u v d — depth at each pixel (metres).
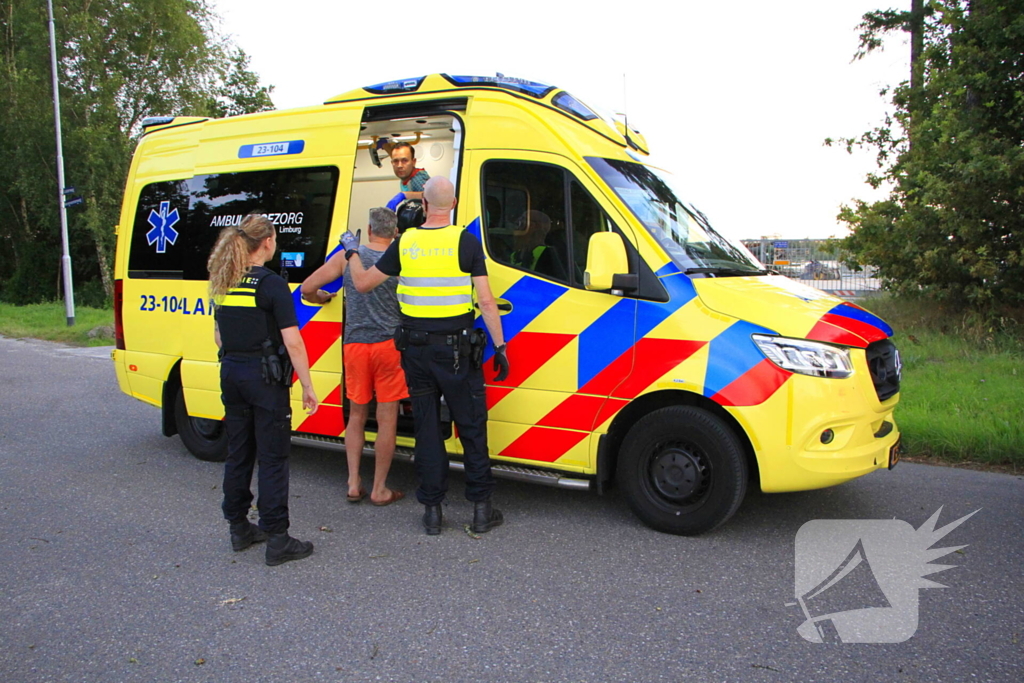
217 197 5.67
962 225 9.82
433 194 4.09
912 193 10.72
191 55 28.28
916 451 5.77
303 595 3.62
